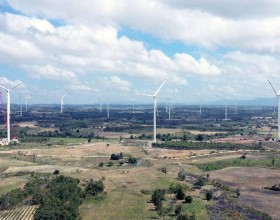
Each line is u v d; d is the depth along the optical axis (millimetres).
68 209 131250
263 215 144000
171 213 137875
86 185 170750
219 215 139625
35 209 138625
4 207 145250
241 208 152000
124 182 183500
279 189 189500
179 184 174625
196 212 140500
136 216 133000
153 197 149375
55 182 168250
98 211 138375
